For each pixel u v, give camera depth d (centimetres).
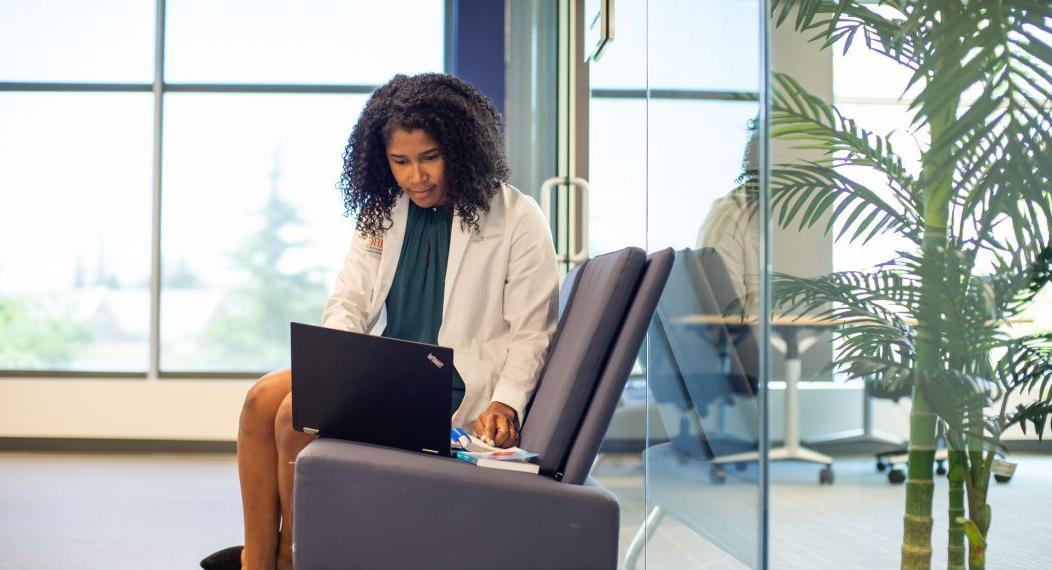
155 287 597
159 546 318
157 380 588
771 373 141
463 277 213
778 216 142
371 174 220
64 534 335
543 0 443
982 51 145
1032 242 143
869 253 145
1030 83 144
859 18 145
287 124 602
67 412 580
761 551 140
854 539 141
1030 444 144
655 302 170
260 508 202
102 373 590
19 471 486
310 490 154
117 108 601
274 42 600
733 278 153
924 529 142
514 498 156
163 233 600
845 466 142
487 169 214
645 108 228
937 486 144
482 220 215
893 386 143
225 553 222
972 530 143
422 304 217
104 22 599
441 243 217
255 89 599
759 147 142
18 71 598
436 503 155
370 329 224
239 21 600
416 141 207
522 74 466
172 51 600
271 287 604
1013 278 143
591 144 317
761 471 140
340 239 605
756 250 143
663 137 197
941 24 146
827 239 144
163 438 580
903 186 145
